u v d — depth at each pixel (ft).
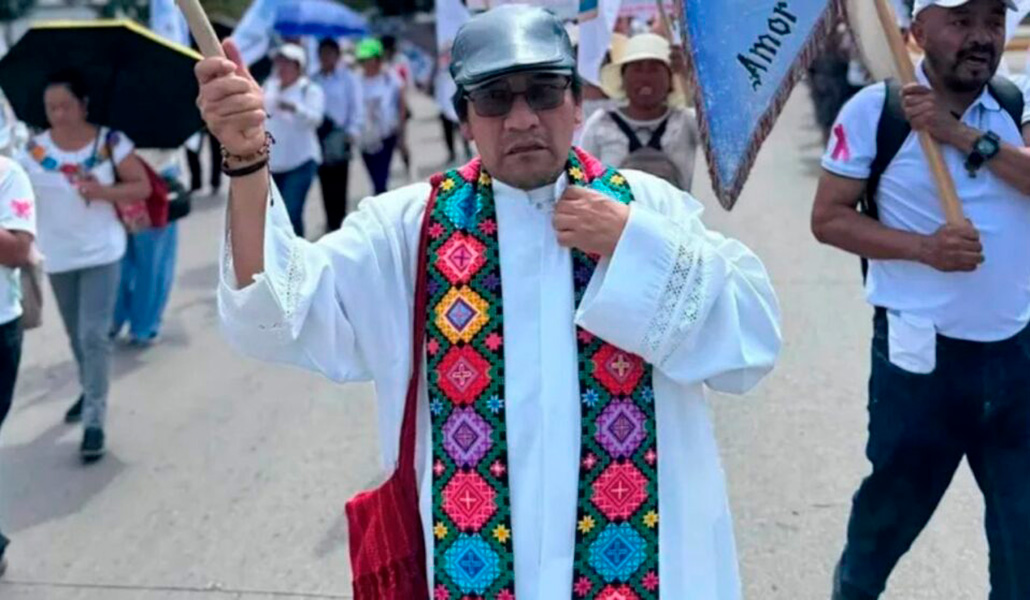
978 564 13.97
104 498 17.31
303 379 22.36
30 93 19.24
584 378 7.26
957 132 10.28
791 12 10.82
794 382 20.30
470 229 7.39
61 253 18.69
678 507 7.41
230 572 14.82
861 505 11.32
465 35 7.30
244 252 6.95
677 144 16.99
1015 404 10.50
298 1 44.62
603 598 7.27
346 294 7.41
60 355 25.14
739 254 7.56
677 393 7.47
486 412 7.25
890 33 10.44
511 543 7.23
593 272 7.31
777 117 10.91
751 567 14.12
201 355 24.25
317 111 31.09
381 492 7.56
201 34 6.84
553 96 7.18
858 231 10.63
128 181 19.06
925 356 10.50
